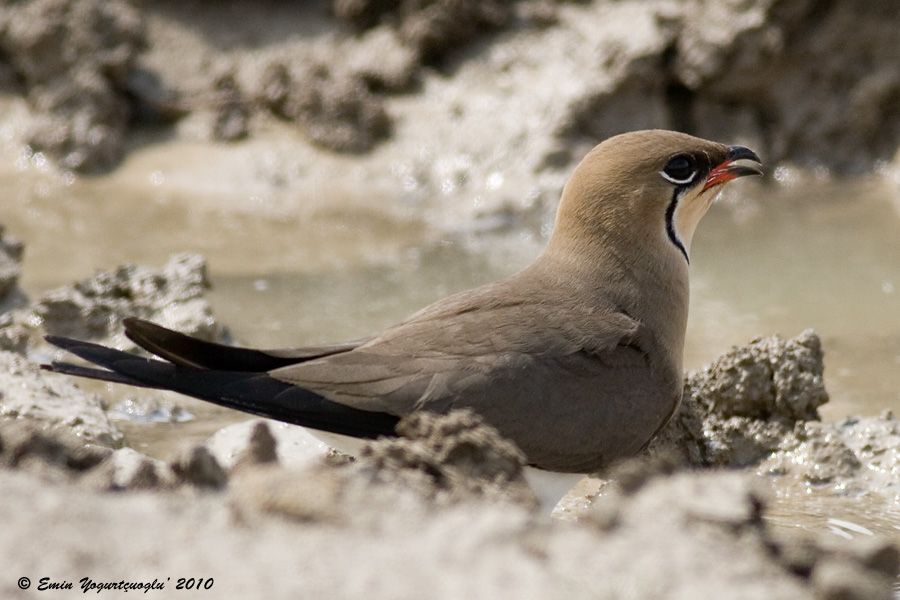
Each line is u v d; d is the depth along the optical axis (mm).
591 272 11008
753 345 12961
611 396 10508
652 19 20516
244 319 15531
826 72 20484
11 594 7102
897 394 13828
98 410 12758
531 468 10445
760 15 20188
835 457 12328
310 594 7090
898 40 20359
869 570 7766
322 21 21562
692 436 12578
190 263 15273
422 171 19641
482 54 20922
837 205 19281
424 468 8992
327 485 8023
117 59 20625
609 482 11188
